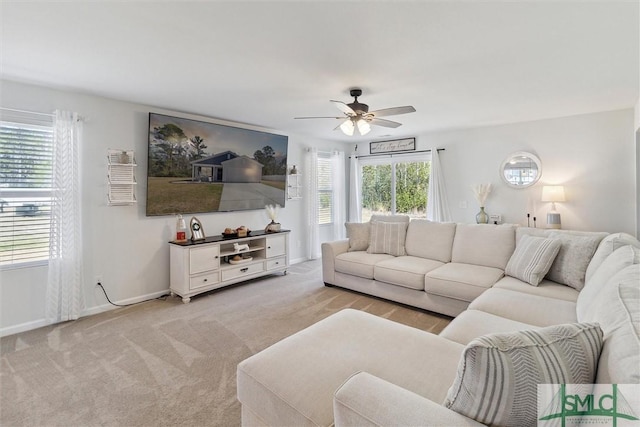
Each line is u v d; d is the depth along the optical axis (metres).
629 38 2.11
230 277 3.99
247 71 2.65
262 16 1.83
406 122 4.64
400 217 4.18
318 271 4.94
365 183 6.51
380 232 4.04
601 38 2.11
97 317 3.17
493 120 4.52
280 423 1.26
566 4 1.72
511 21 1.89
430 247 3.71
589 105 3.76
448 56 2.38
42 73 2.67
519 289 2.52
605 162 4.08
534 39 2.12
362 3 1.71
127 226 3.54
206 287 3.74
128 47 2.21
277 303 3.52
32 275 2.94
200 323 3.00
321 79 2.84
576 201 4.28
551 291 2.43
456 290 2.90
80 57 2.37
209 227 4.32
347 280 3.88
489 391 0.81
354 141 6.43
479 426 0.83
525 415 0.80
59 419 1.74
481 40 2.13
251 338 2.69
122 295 3.51
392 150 6.00
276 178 5.06
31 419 1.74
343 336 1.66
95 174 3.30
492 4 1.72
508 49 2.26
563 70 2.66
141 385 2.04
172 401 1.89
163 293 3.82
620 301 1.11
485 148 4.99
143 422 1.72
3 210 2.81
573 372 0.83
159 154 3.66
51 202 2.99
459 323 1.86
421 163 5.78
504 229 3.27
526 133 4.63
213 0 1.68
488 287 2.74
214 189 4.23
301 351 1.52
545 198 4.25
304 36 2.07
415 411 0.90
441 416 0.87
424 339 1.62
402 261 3.57
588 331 0.94
